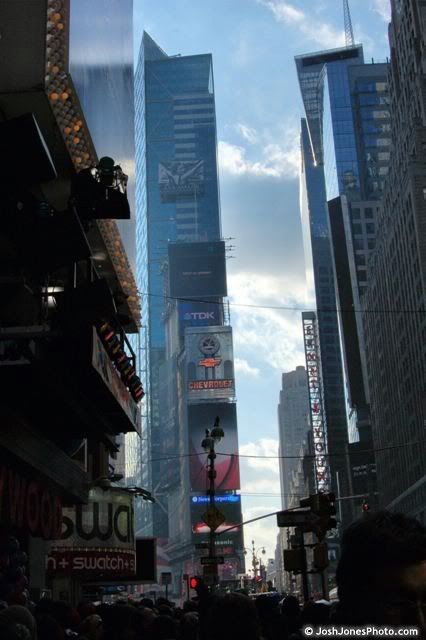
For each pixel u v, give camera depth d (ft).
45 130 56.54
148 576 135.33
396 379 463.83
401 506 444.96
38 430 64.34
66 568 97.09
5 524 56.85
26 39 53.67
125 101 94.58
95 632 30.76
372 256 536.42
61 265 45.39
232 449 655.35
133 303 85.05
